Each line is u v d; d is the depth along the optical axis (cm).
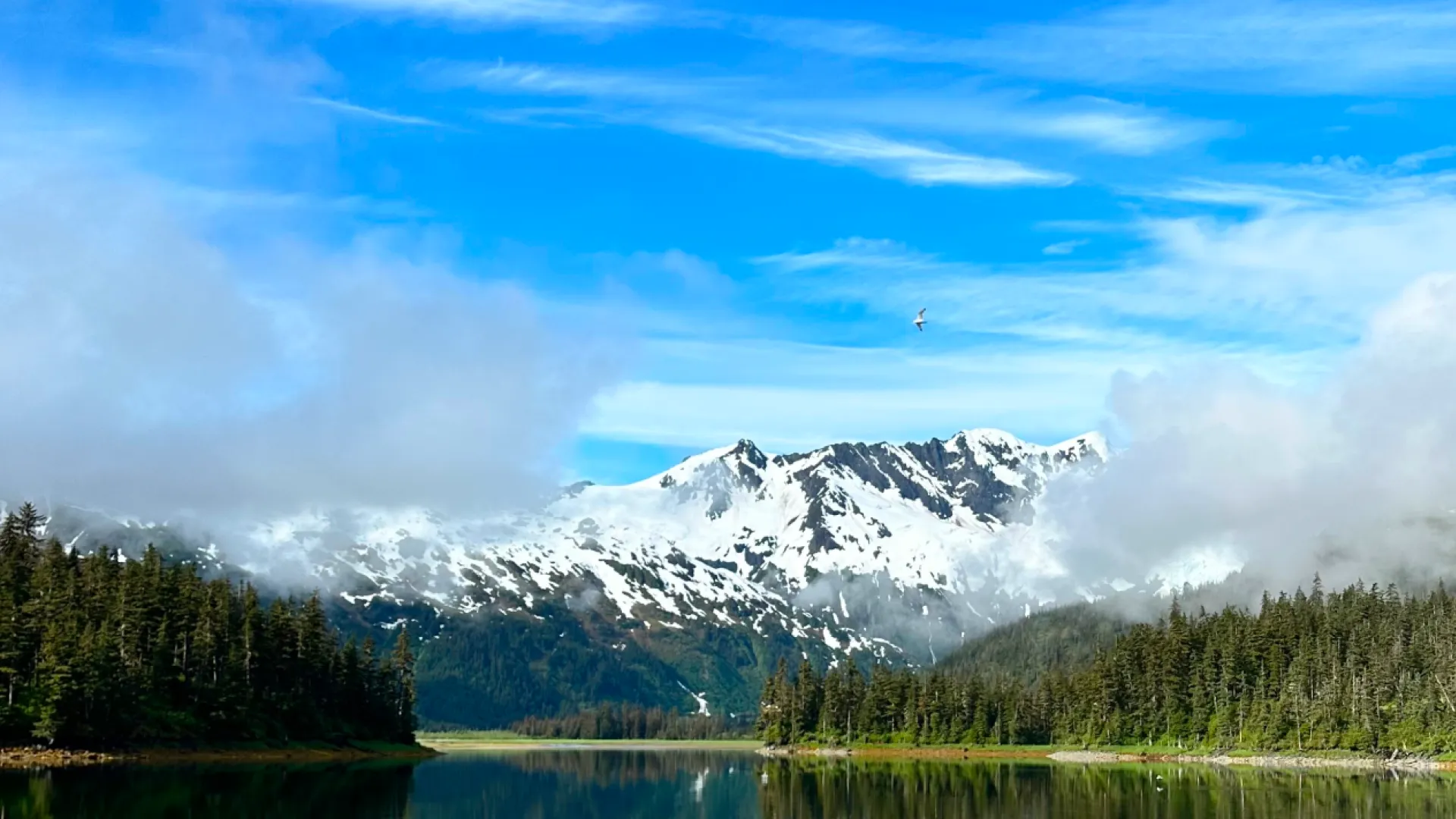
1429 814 14938
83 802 13650
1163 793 18138
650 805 17212
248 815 13250
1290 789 18825
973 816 15250
